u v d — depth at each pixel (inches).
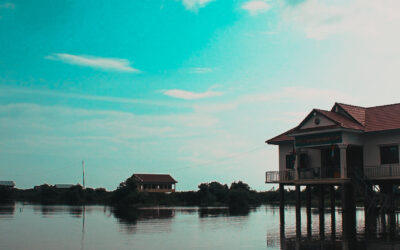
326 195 3779.5
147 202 3959.2
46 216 2148.1
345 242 1034.1
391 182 1514.5
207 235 1229.1
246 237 1175.0
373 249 911.0
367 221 1378.0
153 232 1323.8
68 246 1007.0
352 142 1464.1
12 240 1122.7
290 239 1114.7
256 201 4158.5
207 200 4028.1
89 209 3011.8
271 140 1756.9
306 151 1665.8
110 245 1019.3
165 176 5251.0
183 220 1857.8
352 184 1435.8
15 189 5807.1
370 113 1581.0
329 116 1477.6
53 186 6102.4
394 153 1419.8
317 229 1376.7
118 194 4028.1
